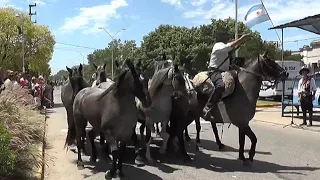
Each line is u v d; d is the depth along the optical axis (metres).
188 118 9.10
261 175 7.54
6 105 8.40
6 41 45.12
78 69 9.45
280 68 8.37
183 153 8.88
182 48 47.28
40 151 8.23
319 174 7.61
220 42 8.48
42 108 23.59
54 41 47.72
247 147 10.65
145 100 7.11
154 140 11.52
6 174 6.23
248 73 8.39
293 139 11.89
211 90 8.41
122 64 7.39
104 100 7.11
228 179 7.25
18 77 20.27
